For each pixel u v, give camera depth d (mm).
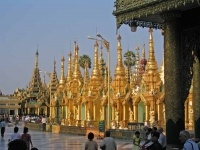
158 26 20297
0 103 151000
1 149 33656
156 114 53156
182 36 18156
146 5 17219
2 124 50250
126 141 40344
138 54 92562
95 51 73625
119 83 63625
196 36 18297
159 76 57500
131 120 56719
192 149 11336
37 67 152750
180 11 17797
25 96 152750
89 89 70250
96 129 50719
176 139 17188
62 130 61062
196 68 19750
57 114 85938
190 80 18000
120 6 18594
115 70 64938
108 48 43312
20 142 7836
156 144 13070
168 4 16344
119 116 59938
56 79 121812
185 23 18172
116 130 43406
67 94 80375
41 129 68812
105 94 67000
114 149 18016
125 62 116875
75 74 81312
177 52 17625
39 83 151250
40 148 34969
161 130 17781
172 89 17453
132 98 58312
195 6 17234
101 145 17969
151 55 58219
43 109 136625
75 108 74562
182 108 17484
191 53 18234
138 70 89562
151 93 53625
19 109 154250
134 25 19469
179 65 17578
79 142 41969
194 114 19984
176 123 17281
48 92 140875
